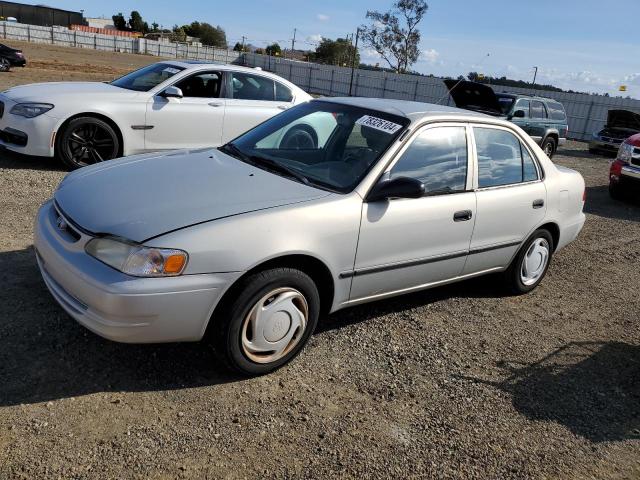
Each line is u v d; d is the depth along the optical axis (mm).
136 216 3047
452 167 4184
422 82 34812
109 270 2896
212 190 3391
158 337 2963
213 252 2957
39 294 3924
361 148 3916
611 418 3477
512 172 4742
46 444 2619
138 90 7844
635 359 4297
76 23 84875
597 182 12531
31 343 3361
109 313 2842
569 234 5480
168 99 7781
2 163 7492
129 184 3445
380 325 4273
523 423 3295
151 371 3287
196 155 4141
